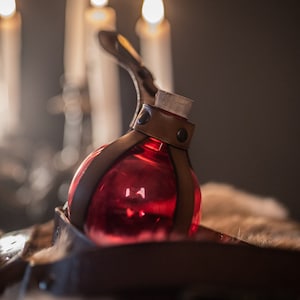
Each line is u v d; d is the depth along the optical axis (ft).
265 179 7.31
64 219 1.91
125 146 1.91
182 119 1.93
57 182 4.78
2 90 5.21
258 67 7.29
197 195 1.92
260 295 1.60
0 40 4.96
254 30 7.25
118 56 2.16
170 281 1.61
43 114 7.32
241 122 7.38
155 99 2.00
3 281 1.86
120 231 1.86
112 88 4.86
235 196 2.79
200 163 7.38
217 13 7.26
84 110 4.89
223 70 7.32
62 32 7.29
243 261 1.64
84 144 4.88
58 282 1.71
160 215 1.87
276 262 1.65
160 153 1.92
